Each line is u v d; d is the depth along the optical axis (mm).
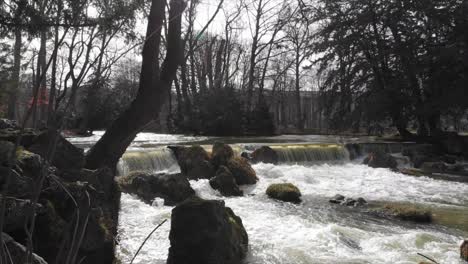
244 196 11438
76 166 6090
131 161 13273
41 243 4523
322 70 26016
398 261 6523
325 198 11445
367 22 22828
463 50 19828
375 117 23047
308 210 9945
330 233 7812
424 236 7703
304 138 27234
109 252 5555
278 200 10969
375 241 7422
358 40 23250
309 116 54531
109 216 6164
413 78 21859
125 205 9359
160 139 24891
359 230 8117
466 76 20234
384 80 23562
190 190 10719
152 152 14016
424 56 21172
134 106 8758
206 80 40188
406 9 21641
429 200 11422
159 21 8266
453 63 20359
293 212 9711
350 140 24297
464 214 9766
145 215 8781
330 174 15188
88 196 1979
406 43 21781
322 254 6820
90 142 18625
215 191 11516
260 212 9625
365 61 23641
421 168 17219
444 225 8758
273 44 36500
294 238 7617
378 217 9375
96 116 21609
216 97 32281
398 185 13516
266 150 16125
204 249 5895
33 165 4711
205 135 30672
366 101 23422
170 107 35125
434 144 20969
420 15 21438
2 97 5473
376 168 16734
